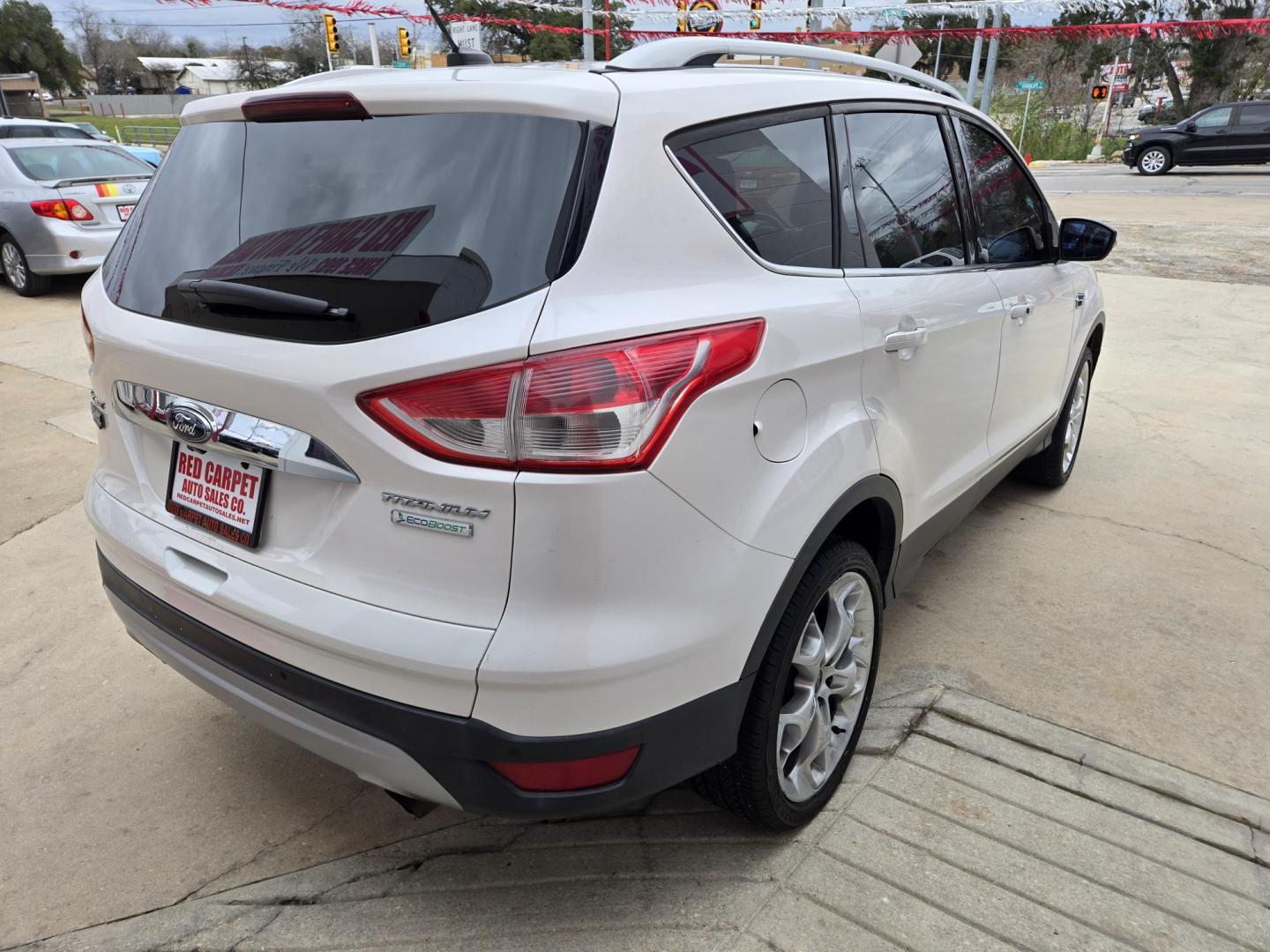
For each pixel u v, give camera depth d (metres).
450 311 1.57
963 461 2.91
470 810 1.70
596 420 1.53
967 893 2.03
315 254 1.74
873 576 2.29
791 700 2.11
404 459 1.56
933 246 2.69
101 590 3.48
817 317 1.97
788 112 2.14
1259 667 2.89
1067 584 3.44
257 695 1.85
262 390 1.69
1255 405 5.57
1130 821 2.24
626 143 1.72
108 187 9.04
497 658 1.54
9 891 2.10
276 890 2.09
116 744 2.62
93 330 2.09
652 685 1.65
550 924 1.97
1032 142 29.33
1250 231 12.17
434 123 1.78
